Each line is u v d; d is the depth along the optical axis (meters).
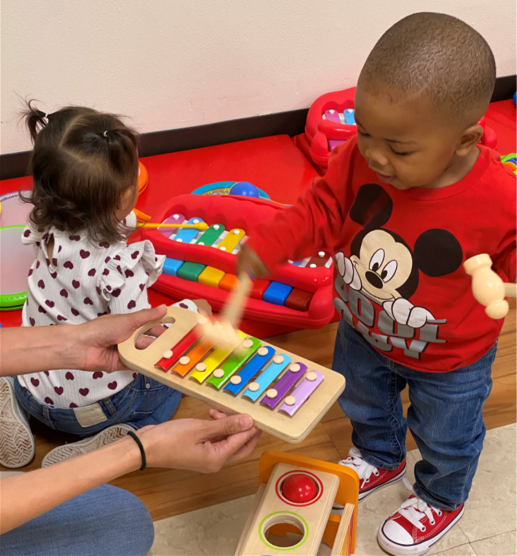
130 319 0.98
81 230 1.14
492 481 1.22
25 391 1.24
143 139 2.01
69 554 0.91
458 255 0.85
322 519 0.90
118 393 1.21
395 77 0.73
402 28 0.75
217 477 1.25
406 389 1.39
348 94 2.03
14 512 0.75
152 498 1.22
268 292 1.46
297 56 1.97
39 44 1.76
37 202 1.14
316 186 0.97
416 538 1.11
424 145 0.76
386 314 0.94
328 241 0.99
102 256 1.14
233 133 2.09
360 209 0.92
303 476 0.95
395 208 0.88
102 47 1.81
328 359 1.47
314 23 1.91
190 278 1.52
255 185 1.92
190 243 1.56
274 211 1.55
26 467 1.28
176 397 1.37
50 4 1.70
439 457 1.05
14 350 0.96
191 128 2.04
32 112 1.30
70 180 1.10
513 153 1.95
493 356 0.99
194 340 0.95
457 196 0.83
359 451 1.23
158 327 1.08
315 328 1.45
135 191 1.19
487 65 0.74
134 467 0.84
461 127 0.76
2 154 1.94
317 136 1.90
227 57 1.92
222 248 1.53
